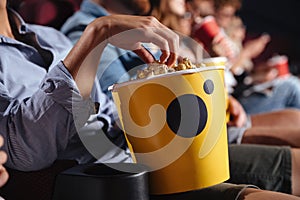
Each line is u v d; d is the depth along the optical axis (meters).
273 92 2.28
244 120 1.51
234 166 1.16
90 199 0.76
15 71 1.00
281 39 2.96
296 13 3.12
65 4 1.54
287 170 1.12
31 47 1.08
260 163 1.14
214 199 0.86
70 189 0.78
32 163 0.90
